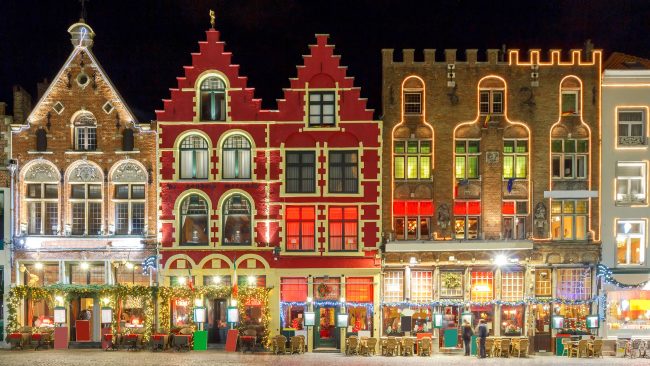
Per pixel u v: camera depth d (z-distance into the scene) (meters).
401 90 39.31
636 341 36.00
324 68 39.44
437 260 39.00
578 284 39.44
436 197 39.16
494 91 39.44
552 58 39.41
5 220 39.31
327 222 39.22
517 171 39.41
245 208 39.53
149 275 39.25
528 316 38.94
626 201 39.50
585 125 39.31
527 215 39.28
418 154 39.34
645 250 39.34
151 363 32.59
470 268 39.12
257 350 37.34
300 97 39.41
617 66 41.06
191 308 38.81
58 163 39.31
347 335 38.28
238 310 38.03
